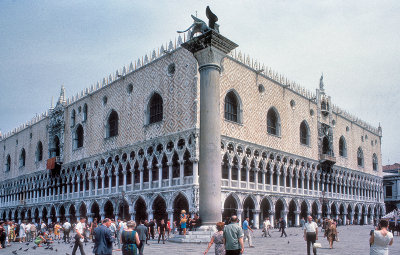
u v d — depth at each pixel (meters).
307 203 66.06
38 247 31.11
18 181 89.81
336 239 31.98
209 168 27.33
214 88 28.45
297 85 68.81
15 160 92.94
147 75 56.19
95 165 64.00
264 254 21.66
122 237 13.28
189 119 48.22
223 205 48.09
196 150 46.47
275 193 58.34
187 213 48.47
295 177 64.62
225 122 50.72
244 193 51.91
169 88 51.97
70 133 72.56
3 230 30.25
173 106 50.91
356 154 87.38
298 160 65.50
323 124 73.88
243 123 53.81
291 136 64.69
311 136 70.62
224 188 48.50
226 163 50.94
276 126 62.06
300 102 68.75
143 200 53.47
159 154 51.94
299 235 42.03
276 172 60.19
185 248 25.27
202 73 28.89
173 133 49.84
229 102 53.22
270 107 60.47
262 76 59.50
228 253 12.49
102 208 60.25
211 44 28.58
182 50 50.84
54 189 75.38
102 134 63.53
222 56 29.69
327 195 72.94
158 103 54.44
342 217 78.88
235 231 12.58
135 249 13.14
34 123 86.00
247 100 55.38
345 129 83.81
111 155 60.44
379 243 12.20
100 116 64.75
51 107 81.06
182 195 48.09
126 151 57.50
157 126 52.91
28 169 85.94
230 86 52.41
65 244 33.97
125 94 59.91
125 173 57.28
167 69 52.75
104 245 13.36
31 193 84.00
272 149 59.00
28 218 84.06
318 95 74.12
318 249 24.98
